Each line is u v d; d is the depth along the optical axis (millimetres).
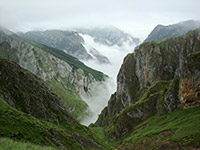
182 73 89875
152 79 178500
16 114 52844
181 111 83812
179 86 90875
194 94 80750
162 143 66812
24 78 84500
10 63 82125
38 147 37312
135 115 113000
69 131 75375
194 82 81375
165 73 172750
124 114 118938
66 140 59531
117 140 108938
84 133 84562
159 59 181250
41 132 51688
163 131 75438
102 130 153125
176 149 58625
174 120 80562
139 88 191750
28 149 33812
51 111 82312
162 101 102375
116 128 117500
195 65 83000
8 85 72750
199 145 53719
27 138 44281
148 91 123750
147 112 109000
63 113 88938
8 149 31094
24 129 47219
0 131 40281
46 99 86438
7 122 45469
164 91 107438
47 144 47531
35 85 86750
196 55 84875
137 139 86250
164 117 90875
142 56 199875
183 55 153125
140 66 199625
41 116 73125
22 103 71250
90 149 70500
